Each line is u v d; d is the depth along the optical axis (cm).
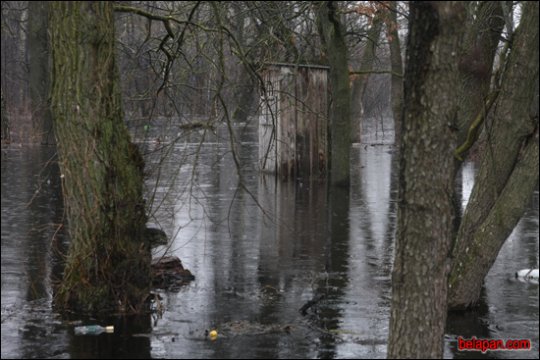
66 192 1061
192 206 1944
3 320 1020
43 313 1052
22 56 4244
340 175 2284
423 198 741
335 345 939
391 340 773
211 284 1221
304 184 2400
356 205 2009
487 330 1001
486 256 1070
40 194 2111
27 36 3862
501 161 1057
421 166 736
